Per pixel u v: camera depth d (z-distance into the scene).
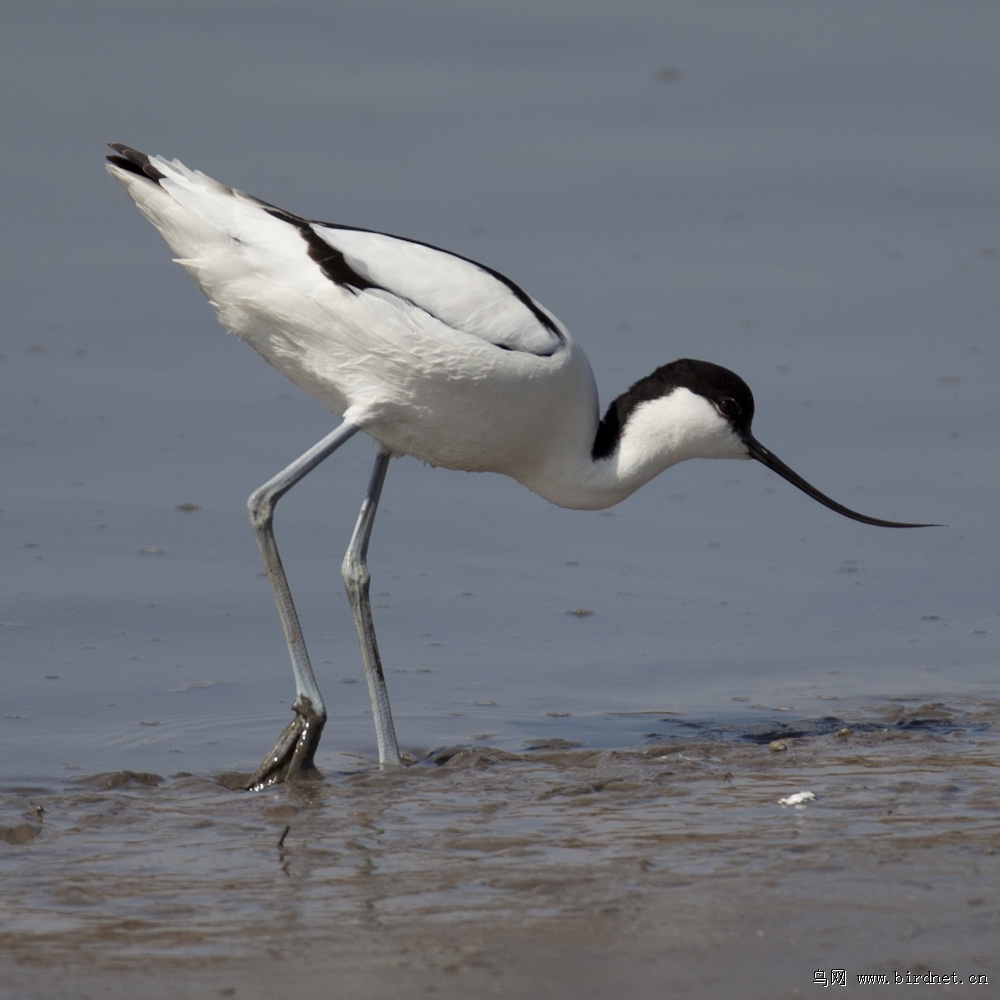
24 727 8.70
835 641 10.27
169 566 11.10
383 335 8.38
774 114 19.70
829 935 5.62
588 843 6.75
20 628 10.03
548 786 7.74
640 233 17.16
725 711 9.16
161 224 8.67
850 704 9.23
